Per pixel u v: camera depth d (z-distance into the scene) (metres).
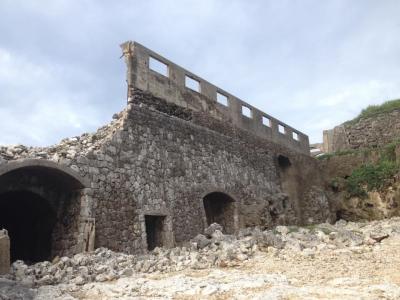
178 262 10.69
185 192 15.90
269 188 21.80
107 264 10.04
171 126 16.12
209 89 19.14
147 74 15.62
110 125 14.68
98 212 12.27
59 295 8.00
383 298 6.88
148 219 14.79
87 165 12.30
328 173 27.20
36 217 13.14
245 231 14.56
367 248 11.11
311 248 11.40
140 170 14.16
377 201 23.59
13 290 7.89
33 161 10.83
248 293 7.62
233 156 19.56
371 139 28.33
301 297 7.14
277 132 24.31
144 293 8.06
